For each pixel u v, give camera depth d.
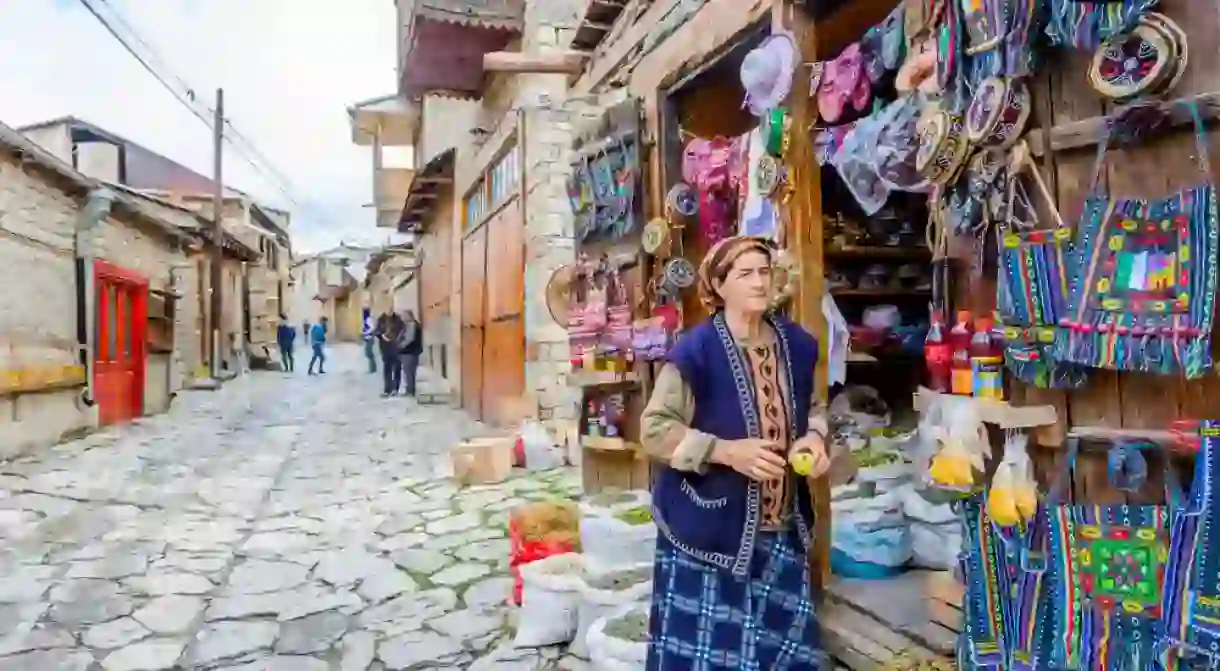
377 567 4.80
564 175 8.63
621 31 5.66
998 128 2.04
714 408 2.08
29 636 3.80
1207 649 1.73
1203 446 1.75
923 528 3.42
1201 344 1.71
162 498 6.78
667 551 2.17
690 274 4.51
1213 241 1.71
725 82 4.68
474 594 4.30
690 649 2.10
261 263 27.36
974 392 2.13
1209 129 1.75
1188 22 1.77
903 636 2.77
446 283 15.73
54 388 9.94
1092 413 1.99
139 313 12.60
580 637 3.45
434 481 7.27
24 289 9.29
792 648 2.16
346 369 24.80
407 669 3.42
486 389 11.33
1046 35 1.98
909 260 4.74
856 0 3.65
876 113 3.07
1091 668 1.91
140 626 3.93
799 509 2.17
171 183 34.22
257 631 3.85
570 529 4.24
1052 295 1.94
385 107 19.98
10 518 6.11
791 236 3.36
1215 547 1.74
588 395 5.75
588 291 5.40
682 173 4.74
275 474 7.80
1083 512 1.93
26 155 8.87
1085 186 1.94
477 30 11.68
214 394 16.28
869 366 4.94
